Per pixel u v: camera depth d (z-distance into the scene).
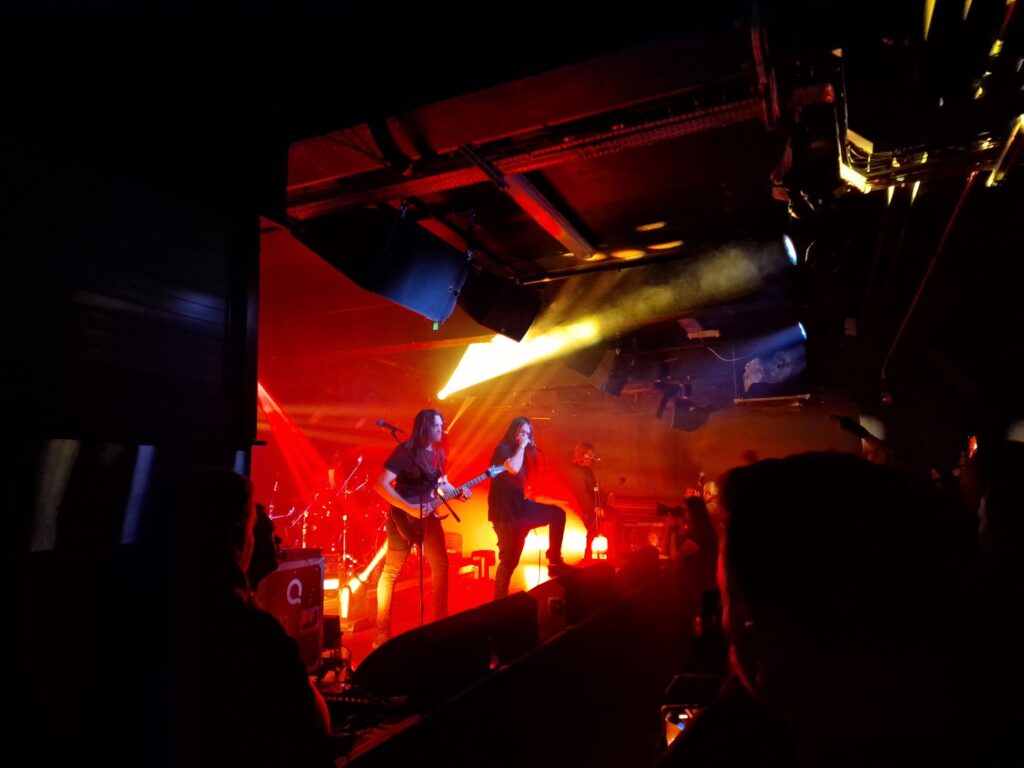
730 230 5.09
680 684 2.02
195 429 2.54
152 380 2.38
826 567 0.64
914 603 0.62
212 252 2.69
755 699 0.75
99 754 1.96
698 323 6.77
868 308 6.46
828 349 8.55
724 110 2.88
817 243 4.70
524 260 5.75
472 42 2.64
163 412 2.41
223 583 1.72
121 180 2.33
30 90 2.06
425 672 2.34
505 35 2.59
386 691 2.29
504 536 4.53
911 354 8.22
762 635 0.68
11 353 1.95
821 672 0.64
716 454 10.70
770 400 7.16
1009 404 6.75
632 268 5.58
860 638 0.62
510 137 3.18
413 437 4.06
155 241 2.44
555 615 3.55
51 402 2.05
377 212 3.65
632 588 4.34
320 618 3.05
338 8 2.72
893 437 9.40
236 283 2.79
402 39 2.75
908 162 3.09
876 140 2.95
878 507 0.65
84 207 2.20
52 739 1.92
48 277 2.07
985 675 0.60
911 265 5.45
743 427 10.60
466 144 3.04
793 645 0.65
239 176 2.81
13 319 1.96
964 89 2.99
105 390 2.22
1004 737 0.58
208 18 2.53
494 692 2.48
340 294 6.61
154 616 2.01
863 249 5.16
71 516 2.04
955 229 4.06
